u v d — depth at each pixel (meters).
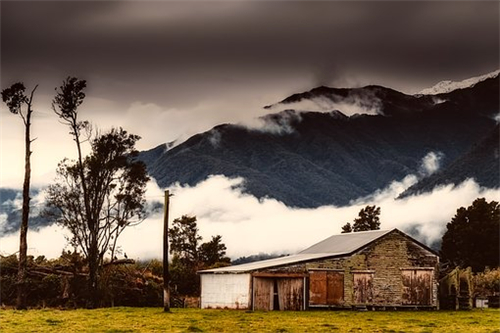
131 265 81.62
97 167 79.00
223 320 53.00
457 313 66.75
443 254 118.25
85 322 50.66
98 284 75.00
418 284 72.62
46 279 74.81
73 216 78.31
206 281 72.12
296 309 68.06
